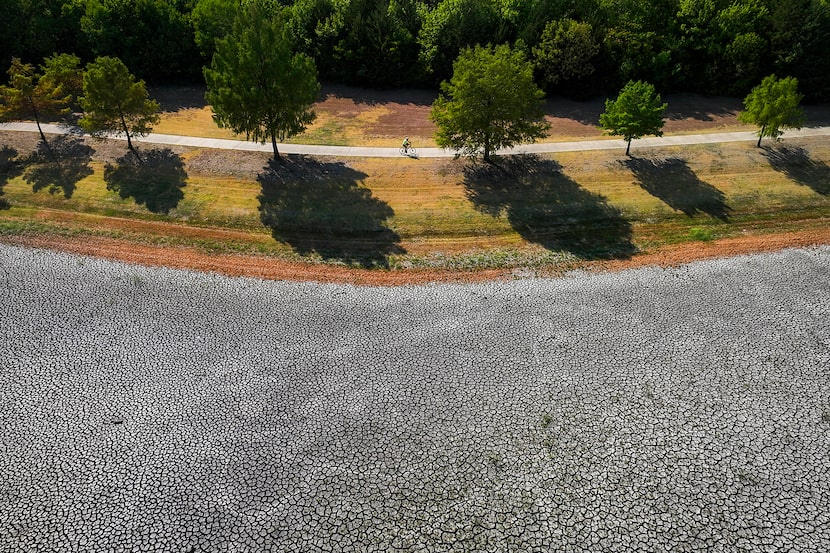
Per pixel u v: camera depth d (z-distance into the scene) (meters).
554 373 25.16
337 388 24.34
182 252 33.31
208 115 49.44
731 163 43.03
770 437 22.56
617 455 21.91
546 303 29.39
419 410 23.50
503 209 37.75
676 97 54.53
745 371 25.31
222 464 21.33
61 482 20.67
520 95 39.38
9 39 52.16
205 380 24.59
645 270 32.31
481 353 26.14
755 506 20.27
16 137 43.78
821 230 36.53
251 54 36.59
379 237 35.19
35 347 25.97
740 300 29.53
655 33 54.56
